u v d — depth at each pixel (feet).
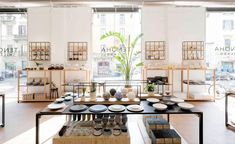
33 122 11.66
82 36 19.20
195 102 16.99
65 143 6.92
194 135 9.60
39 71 18.93
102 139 6.95
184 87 18.85
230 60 20.15
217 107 15.28
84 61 19.29
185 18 18.79
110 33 14.73
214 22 19.80
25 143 8.71
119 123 7.91
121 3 15.39
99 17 19.85
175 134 7.39
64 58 18.86
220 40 20.01
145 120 9.24
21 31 19.67
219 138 9.21
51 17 18.67
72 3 15.33
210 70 18.92
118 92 8.62
